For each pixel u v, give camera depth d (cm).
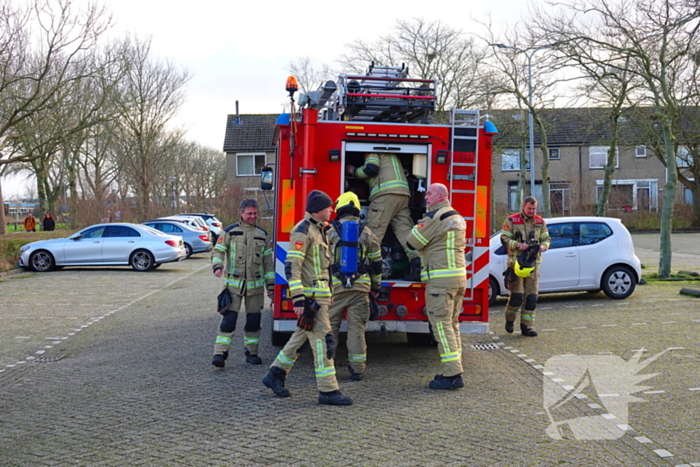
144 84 3659
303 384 660
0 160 2133
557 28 1580
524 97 2011
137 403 599
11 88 2028
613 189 4438
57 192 5038
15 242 2266
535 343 858
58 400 618
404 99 796
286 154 701
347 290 648
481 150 714
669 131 1563
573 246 1230
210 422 537
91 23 2011
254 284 734
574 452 456
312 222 592
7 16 1834
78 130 2177
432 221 629
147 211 3747
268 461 448
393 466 435
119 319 1124
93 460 455
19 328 1042
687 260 2155
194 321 1083
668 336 861
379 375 696
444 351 632
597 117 1953
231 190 4150
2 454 470
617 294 1232
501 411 556
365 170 703
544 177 2134
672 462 436
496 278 1193
